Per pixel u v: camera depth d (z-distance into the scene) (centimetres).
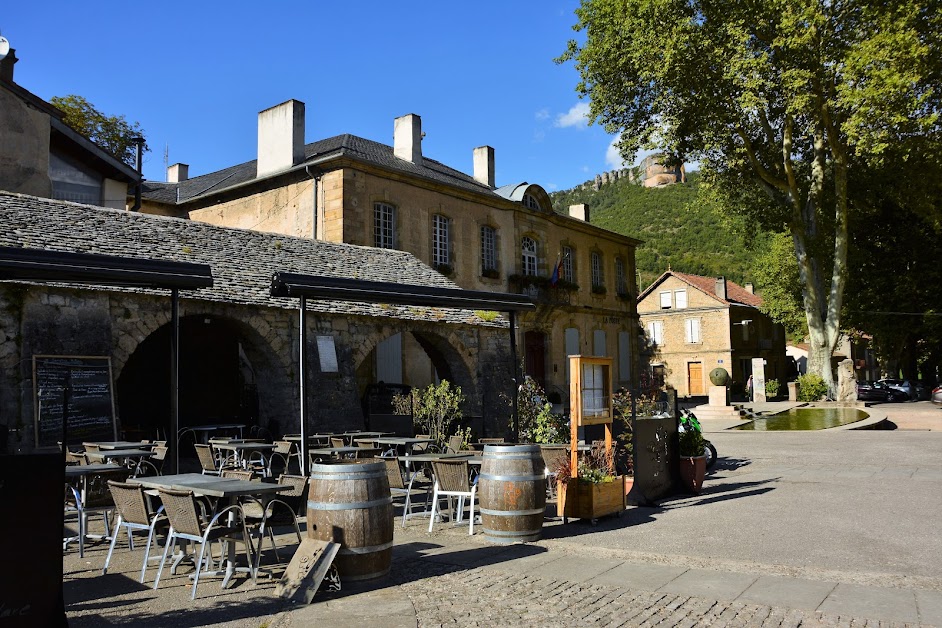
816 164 2844
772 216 3038
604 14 2530
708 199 3136
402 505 897
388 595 525
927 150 2434
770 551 648
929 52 2203
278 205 2400
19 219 1204
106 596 529
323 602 510
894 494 947
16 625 397
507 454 704
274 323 1376
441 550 670
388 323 1583
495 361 1828
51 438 1016
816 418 2302
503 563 618
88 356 1088
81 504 661
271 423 1378
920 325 3525
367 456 964
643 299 5259
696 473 981
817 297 3070
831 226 2900
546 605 496
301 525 800
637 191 13100
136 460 908
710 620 460
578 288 3281
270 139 2452
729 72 2344
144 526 575
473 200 2755
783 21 2225
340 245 1903
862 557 624
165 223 1506
